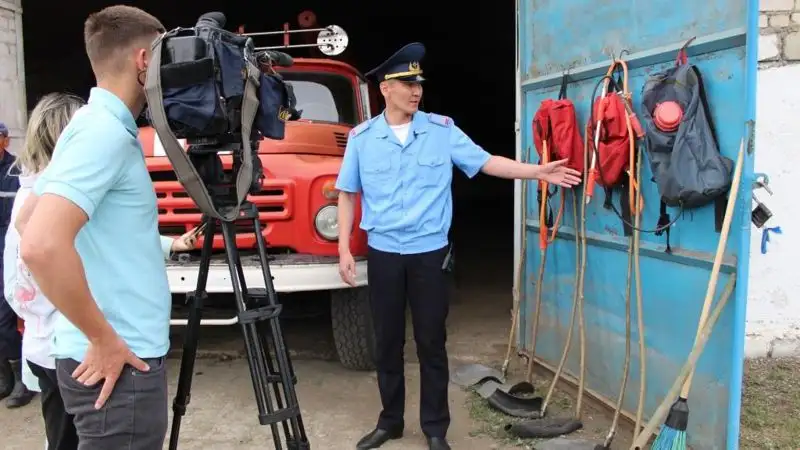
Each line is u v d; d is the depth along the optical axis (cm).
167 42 173
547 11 370
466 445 314
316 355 452
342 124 471
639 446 257
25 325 222
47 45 1062
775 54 366
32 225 151
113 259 174
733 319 250
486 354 441
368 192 301
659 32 283
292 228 367
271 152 397
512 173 292
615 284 322
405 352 455
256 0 1192
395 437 322
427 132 296
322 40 477
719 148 254
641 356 285
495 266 770
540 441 314
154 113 170
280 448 194
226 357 446
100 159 161
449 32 1427
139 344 178
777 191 372
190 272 347
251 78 188
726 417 257
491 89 1608
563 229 362
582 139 326
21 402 368
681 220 276
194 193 182
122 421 173
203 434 332
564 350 337
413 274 296
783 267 378
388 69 293
